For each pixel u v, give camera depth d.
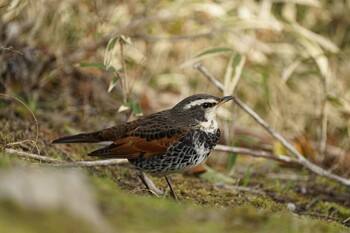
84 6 14.06
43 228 4.85
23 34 12.83
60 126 12.23
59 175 5.66
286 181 12.02
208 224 5.85
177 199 9.26
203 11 14.77
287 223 6.43
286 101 15.37
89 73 13.74
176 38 14.19
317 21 16.62
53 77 13.48
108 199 6.02
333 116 15.41
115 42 11.58
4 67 12.13
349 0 16.50
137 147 9.29
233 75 12.42
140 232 5.34
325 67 14.37
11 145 9.10
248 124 15.18
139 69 14.73
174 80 15.23
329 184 11.84
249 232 5.90
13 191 4.98
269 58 15.72
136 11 14.64
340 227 8.12
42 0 12.93
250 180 11.84
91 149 11.23
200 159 9.53
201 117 9.49
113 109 13.70
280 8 16.30
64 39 13.79
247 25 14.43
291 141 14.26
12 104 11.59
